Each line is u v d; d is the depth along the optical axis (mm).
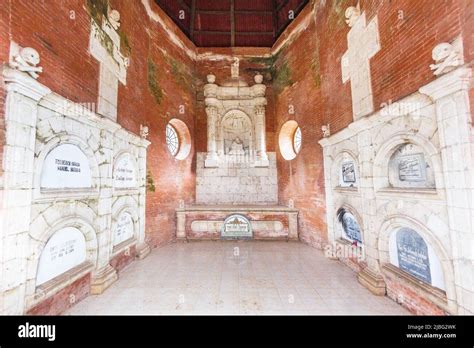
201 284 4805
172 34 8734
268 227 8312
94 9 4703
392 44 3977
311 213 7555
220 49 10234
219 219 8406
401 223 3789
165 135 8141
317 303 4004
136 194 6438
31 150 3072
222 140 10148
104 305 3955
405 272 3824
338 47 5898
